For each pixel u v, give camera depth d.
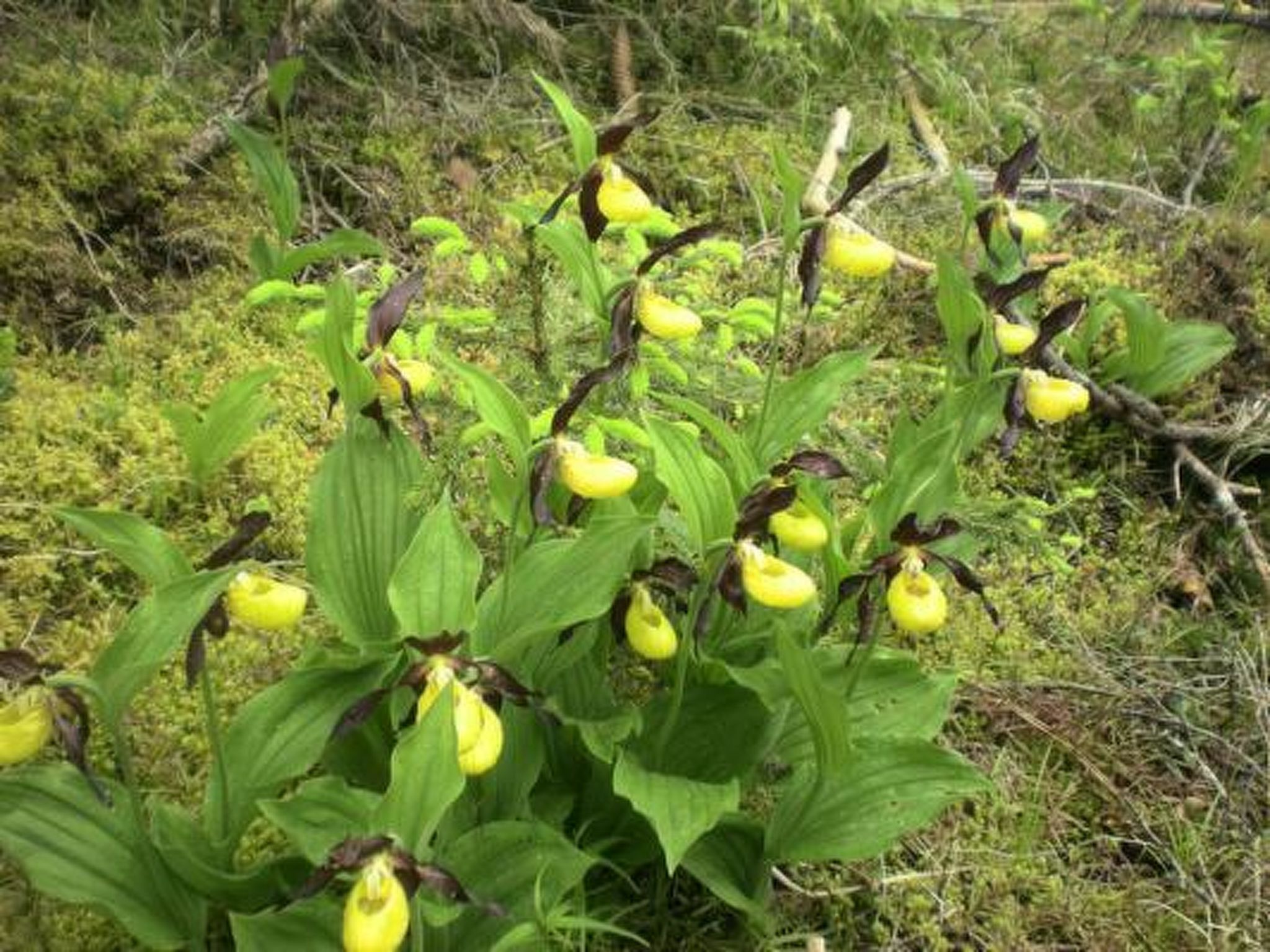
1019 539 0.70
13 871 0.48
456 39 1.03
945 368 0.78
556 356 0.67
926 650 0.68
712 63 1.08
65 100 0.85
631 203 0.50
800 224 0.52
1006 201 0.62
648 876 0.55
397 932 0.34
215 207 0.87
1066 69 1.24
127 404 0.73
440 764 0.34
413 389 0.50
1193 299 0.92
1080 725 0.65
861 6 1.11
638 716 0.49
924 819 0.47
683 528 0.56
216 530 0.67
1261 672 0.69
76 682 0.38
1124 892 0.57
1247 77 1.22
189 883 0.43
